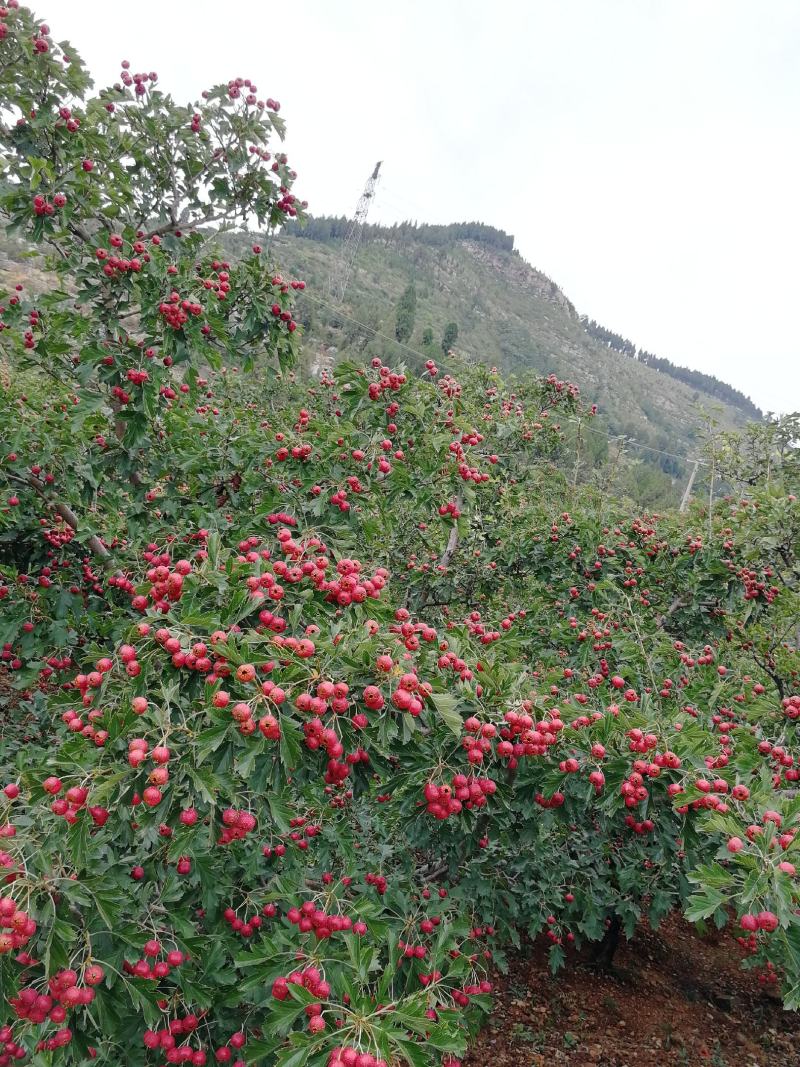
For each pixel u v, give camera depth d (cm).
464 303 17925
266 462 554
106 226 582
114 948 307
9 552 614
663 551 858
